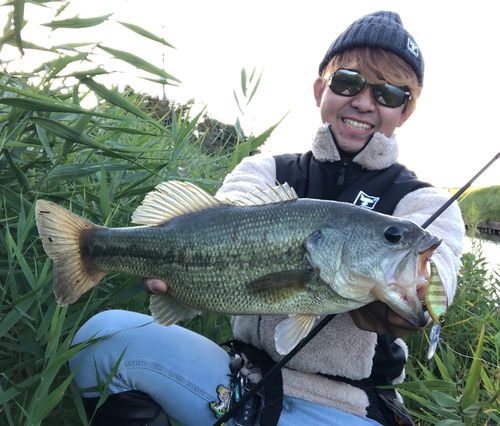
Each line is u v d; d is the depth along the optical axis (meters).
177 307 0.54
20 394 0.60
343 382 0.56
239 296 0.51
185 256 0.52
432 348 0.42
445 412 0.59
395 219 0.48
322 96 0.71
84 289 0.55
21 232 0.64
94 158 0.97
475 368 0.56
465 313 1.08
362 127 0.65
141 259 0.53
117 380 0.57
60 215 0.54
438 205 0.59
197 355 0.60
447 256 0.54
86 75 0.75
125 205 0.91
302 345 0.51
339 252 0.48
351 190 0.64
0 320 0.64
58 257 0.54
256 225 0.50
